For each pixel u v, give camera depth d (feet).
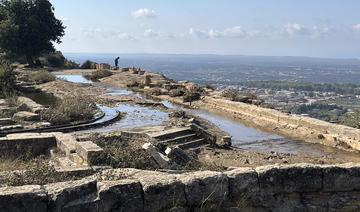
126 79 124.06
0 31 158.71
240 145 49.49
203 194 18.81
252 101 81.71
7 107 59.16
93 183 17.69
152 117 64.54
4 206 15.52
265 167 20.58
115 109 71.51
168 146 36.70
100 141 36.76
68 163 30.68
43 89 95.66
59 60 201.16
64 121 54.60
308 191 20.77
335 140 51.01
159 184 17.93
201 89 97.09
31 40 169.68
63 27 185.16
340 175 21.08
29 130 48.34
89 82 123.65
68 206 16.55
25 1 172.45
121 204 17.28
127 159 30.27
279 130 59.52
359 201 21.49
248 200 19.88
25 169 23.45
